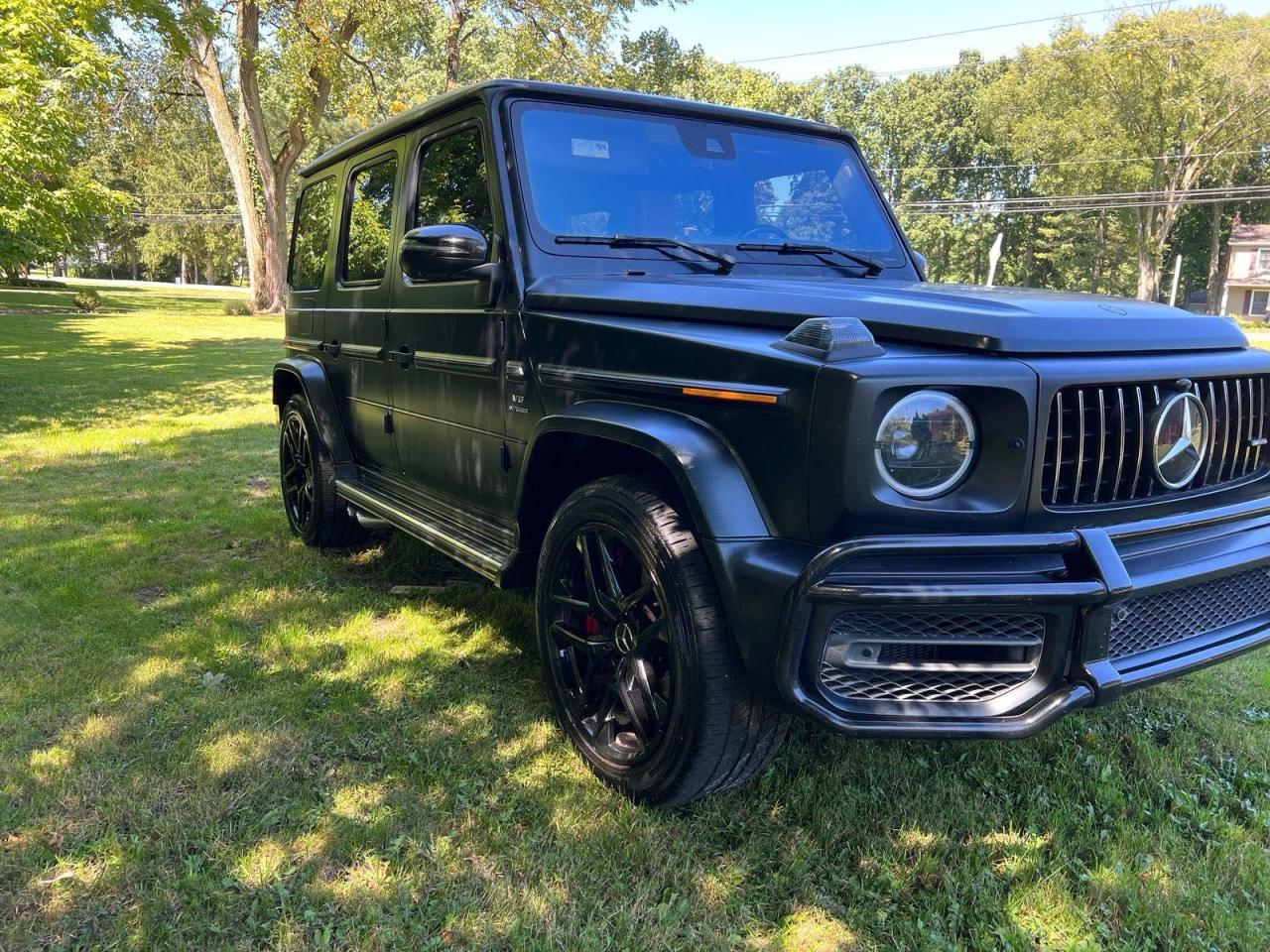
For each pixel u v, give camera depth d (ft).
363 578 14.16
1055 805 8.14
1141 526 6.70
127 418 29.86
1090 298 8.31
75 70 32.07
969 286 9.36
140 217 208.95
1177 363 7.11
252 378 41.65
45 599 12.80
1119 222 160.35
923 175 186.39
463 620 12.41
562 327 8.62
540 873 7.05
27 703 9.58
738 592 6.57
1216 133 138.31
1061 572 6.39
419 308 11.22
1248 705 10.28
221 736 8.99
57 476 21.07
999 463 6.34
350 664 10.83
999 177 187.11
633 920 6.55
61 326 74.13
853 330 6.44
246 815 7.67
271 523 17.31
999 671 6.55
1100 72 134.92
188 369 44.93
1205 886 7.09
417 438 11.73
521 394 9.24
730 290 8.07
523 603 13.05
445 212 10.62
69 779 8.11
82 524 16.96
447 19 87.15
